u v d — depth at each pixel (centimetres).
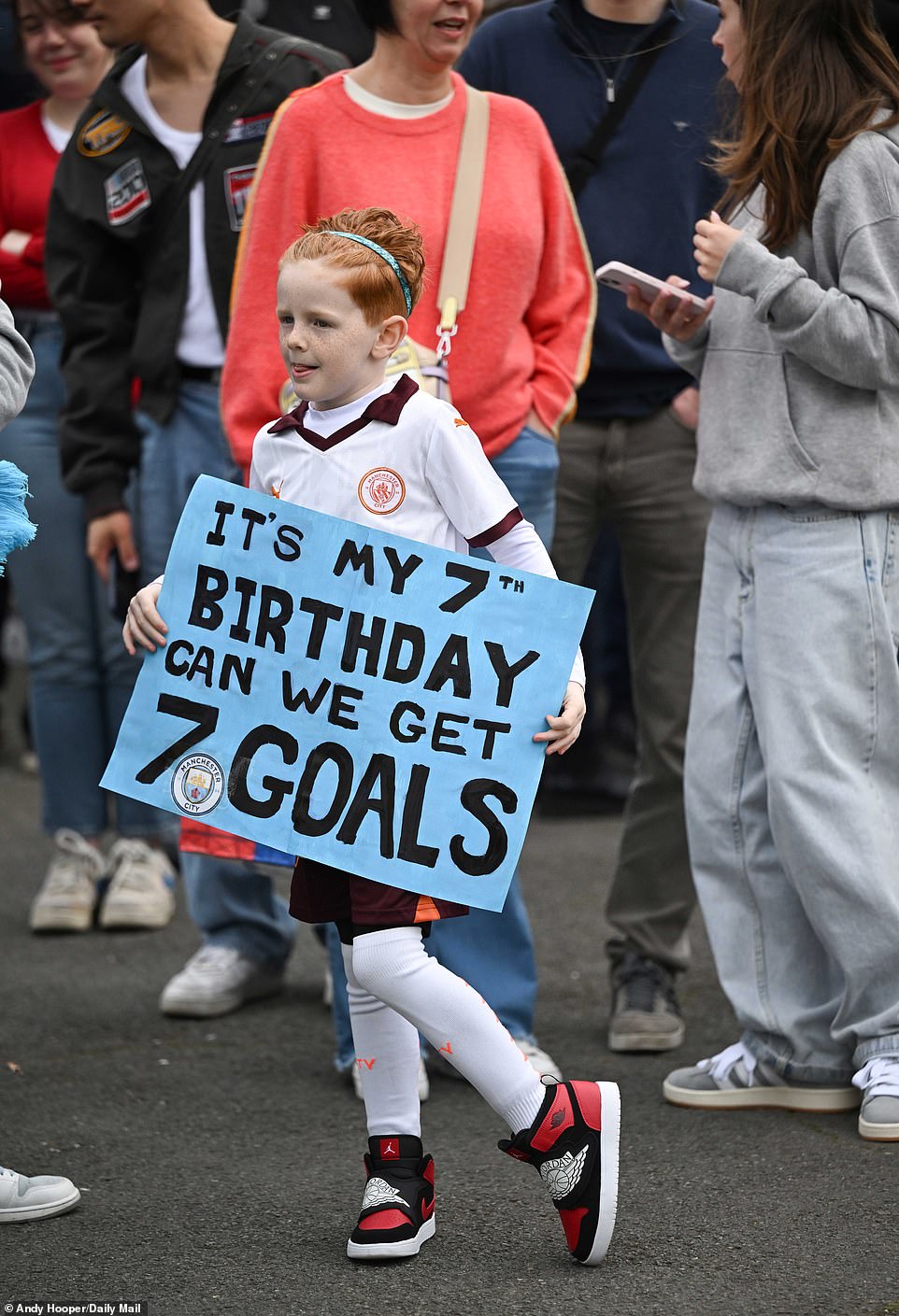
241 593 495
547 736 488
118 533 767
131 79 739
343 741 489
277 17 932
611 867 1038
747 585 611
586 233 715
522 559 496
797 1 578
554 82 716
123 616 779
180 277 733
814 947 616
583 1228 471
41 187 895
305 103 630
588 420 721
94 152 740
